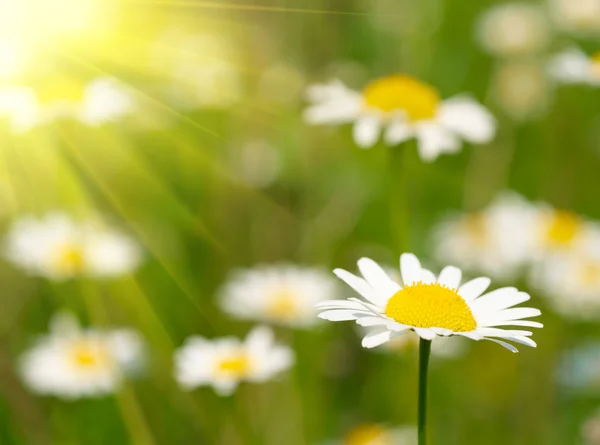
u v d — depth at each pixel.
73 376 0.76
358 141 0.73
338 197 0.87
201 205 0.85
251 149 0.87
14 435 0.75
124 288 0.81
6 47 0.75
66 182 0.82
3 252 0.79
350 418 0.79
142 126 0.85
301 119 0.88
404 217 0.72
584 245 0.83
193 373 0.71
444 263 0.86
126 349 0.77
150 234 0.84
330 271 0.83
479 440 0.79
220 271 0.84
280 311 0.79
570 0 1.01
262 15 0.88
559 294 0.82
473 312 0.61
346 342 0.81
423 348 0.60
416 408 0.75
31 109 0.74
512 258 0.83
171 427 0.77
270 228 0.85
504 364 0.81
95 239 0.80
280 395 0.77
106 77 0.76
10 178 0.81
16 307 0.79
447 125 0.74
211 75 0.86
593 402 0.80
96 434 0.76
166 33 0.85
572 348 0.81
